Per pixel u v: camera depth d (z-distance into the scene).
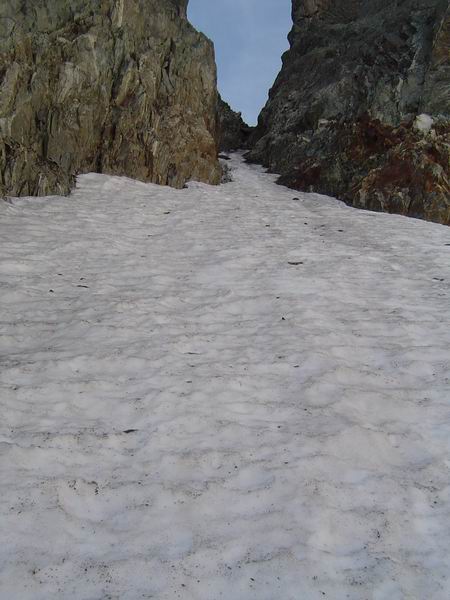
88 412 5.35
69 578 3.26
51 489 4.01
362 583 3.34
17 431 4.85
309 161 23.66
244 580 3.33
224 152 33.81
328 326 7.78
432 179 17.36
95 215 13.96
